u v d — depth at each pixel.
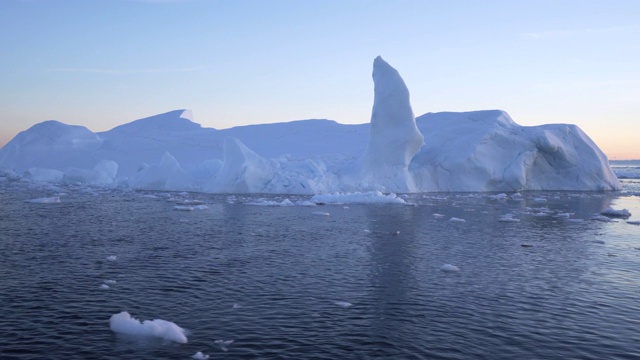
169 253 15.21
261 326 8.92
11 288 11.03
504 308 10.19
